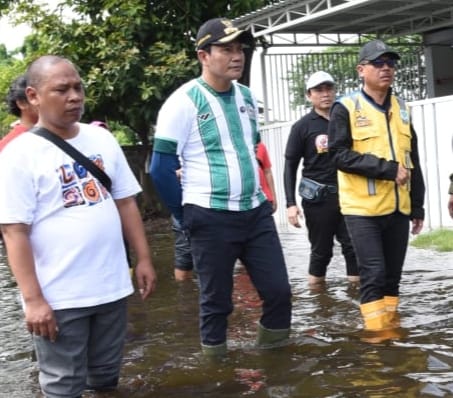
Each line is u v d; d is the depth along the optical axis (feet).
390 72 18.03
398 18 54.39
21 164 12.66
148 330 20.02
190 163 16.06
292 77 50.24
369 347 16.72
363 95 18.33
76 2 55.83
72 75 12.97
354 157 17.81
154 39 55.67
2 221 12.60
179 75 52.85
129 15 53.57
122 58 52.80
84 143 13.32
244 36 15.71
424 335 17.46
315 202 24.26
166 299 24.07
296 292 23.73
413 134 18.98
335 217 24.35
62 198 12.98
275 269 16.55
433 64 59.52
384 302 18.40
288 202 24.99
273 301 16.71
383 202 18.07
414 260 27.50
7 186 12.57
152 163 16.16
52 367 13.24
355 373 14.97
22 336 20.76
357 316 19.89
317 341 17.39
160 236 44.65
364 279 18.21
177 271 27.55
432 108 33.78
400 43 59.72
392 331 17.95
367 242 18.08
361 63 18.28
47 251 12.98
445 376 14.49
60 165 12.96
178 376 15.60
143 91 52.65
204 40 15.84
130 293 13.80
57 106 12.82
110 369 14.10
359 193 18.12
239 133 16.15
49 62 12.92
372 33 57.41
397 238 18.63
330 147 18.24
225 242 15.99
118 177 13.98
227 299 16.44
